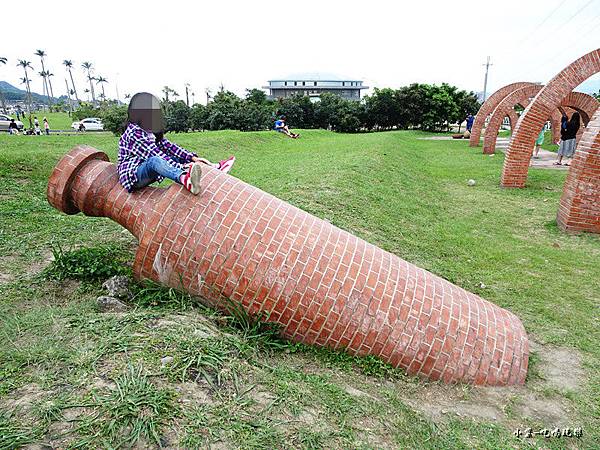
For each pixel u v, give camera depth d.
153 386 2.97
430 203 11.45
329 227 4.82
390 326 4.34
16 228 6.75
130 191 4.80
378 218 9.16
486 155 22.34
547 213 10.82
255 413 2.98
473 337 4.49
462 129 53.84
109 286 4.85
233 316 4.35
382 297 4.39
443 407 3.94
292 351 4.27
